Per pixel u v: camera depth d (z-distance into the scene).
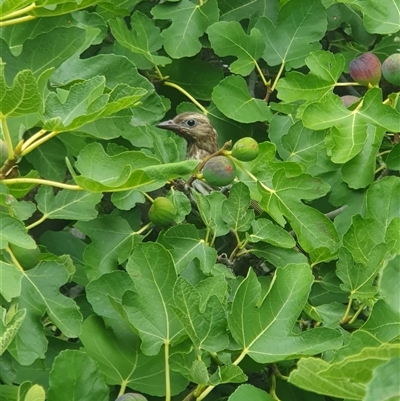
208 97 1.38
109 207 1.25
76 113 0.88
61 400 0.80
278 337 0.85
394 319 0.83
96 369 0.81
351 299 0.99
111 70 1.08
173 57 1.33
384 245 0.96
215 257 1.03
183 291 0.83
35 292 0.88
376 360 0.61
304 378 0.63
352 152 1.13
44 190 0.98
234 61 1.36
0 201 0.85
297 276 0.86
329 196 1.19
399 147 1.15
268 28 1.33
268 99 1.36
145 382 0.89
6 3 0.90
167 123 1.48
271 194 1.12
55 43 1.01
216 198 1.07
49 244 1.17
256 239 1.05
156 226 1.20
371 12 1.27
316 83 1.25
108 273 0.93
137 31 1.32
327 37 1.51
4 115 0.83
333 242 1.10
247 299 0.86
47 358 0.96
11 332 0.73
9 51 1.00
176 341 0.88
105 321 0.91
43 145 1.09
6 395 0.81
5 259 0.88
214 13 1.35
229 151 1.10
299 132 1.22
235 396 0.76
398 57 1.22
